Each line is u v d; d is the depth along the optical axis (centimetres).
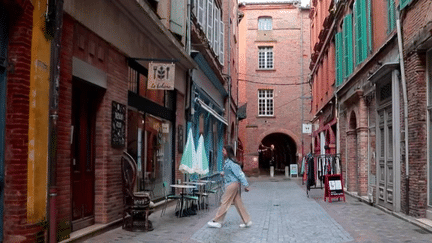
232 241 795
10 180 598
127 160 872
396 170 1150
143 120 1134
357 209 1304
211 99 2123
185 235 824
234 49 3247
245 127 4181
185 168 1151
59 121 688
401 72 1098
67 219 708
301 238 830
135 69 1071
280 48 4244
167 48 1245
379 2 1362
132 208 856
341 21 2012
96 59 822
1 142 594
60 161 690
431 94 992
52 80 654
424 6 959
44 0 641
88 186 828
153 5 1240
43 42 639
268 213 1230
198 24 1709
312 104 3366
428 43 962
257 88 4222
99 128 855
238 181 956
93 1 799
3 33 596
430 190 993
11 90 603
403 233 878
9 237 596
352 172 1812
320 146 2820
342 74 1986
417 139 1020
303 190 2194
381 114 1325
